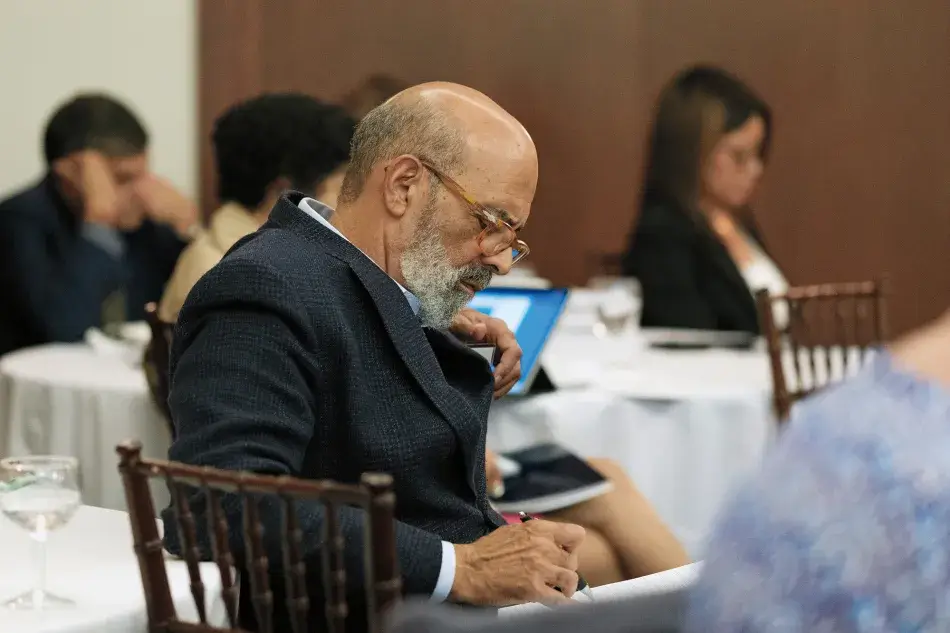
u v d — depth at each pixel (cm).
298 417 278
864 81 1125
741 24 1135
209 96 1072
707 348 678
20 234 795
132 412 523
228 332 279
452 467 316
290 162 485
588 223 1168
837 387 135
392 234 319
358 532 269
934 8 1109
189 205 864
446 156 315
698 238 788
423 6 1136
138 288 844
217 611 264
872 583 122
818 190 1140
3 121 980
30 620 240
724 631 127
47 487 254
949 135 1115
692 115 802
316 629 286
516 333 499
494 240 320
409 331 309
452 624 120
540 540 279
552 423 510
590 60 1153
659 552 449
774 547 127
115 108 823
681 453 529
